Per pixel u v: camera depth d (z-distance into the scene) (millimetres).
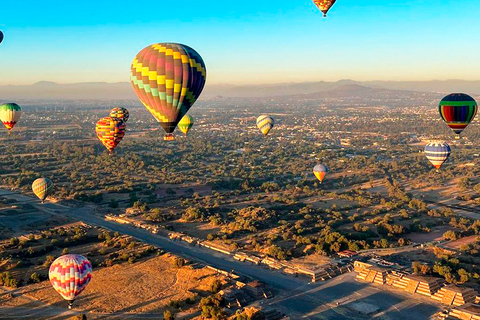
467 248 148250
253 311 105812
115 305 113938
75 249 153625
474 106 152375
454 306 112312
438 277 124688
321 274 129375
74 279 100812
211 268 134250
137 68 116000
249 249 151250
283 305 113875
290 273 132625
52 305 113625
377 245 152375
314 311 111125
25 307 112500
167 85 114125
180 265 136625
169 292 120812
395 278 124812
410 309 111750
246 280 126812
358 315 109250
